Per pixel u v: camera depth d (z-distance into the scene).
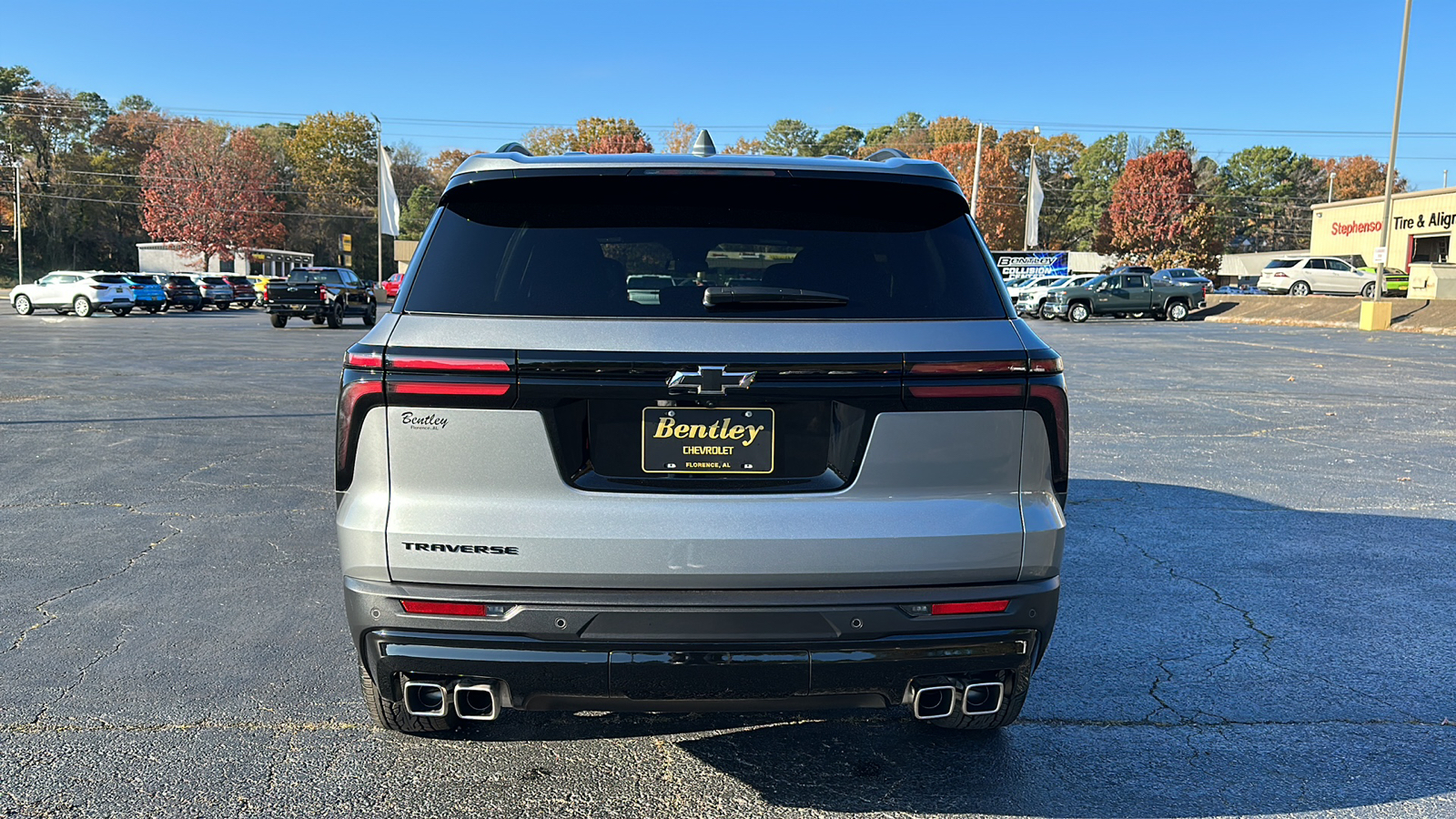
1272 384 14.34
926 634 2.45
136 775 2.94
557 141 82.25
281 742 3.17
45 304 36.28
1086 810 2.83
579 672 2.40
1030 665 2.69
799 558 2.37
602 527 2.35
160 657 3.86
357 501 2.43
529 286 2.49
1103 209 110.19
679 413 2.39
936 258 2.64
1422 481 7.54
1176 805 2.86
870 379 2.37
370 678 2.84
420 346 2.36
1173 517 6.38
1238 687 3.71
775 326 2.40
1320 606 4.65
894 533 2.38
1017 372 2.44
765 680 2.42
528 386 2.33
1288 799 2.90
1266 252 110.38
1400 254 47.62
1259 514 6.46
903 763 3.09
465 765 3.04
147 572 4.95
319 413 10.70
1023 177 94.88
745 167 2.63
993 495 2.47
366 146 104.50
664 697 2.43
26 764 3.00
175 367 16.00
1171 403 12.16
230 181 74.62
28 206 81.19
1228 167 121.00
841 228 2.68
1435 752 3.21
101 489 6.88
